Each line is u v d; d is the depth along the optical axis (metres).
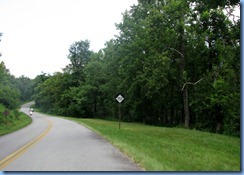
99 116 96.00
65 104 103.19
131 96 57.50
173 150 13.91
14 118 53.69
